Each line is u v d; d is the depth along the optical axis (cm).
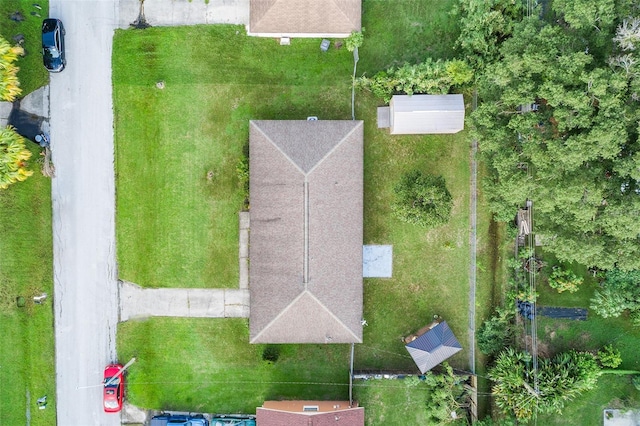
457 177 3008
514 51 2569
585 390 3020
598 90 2312
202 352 3023
